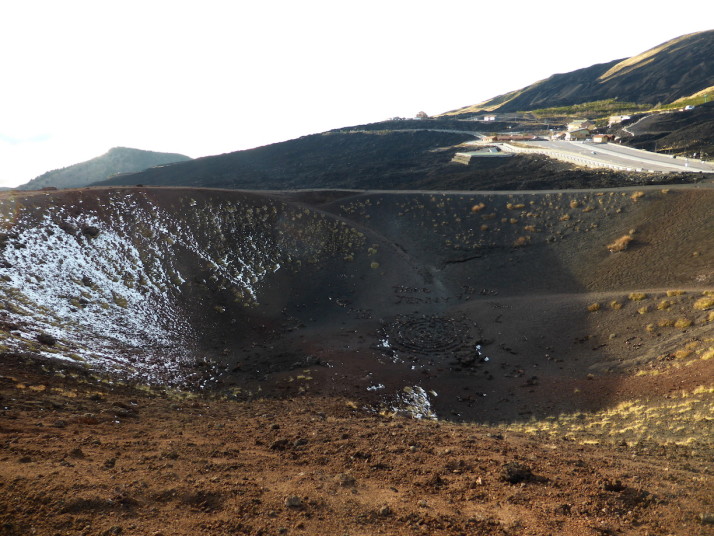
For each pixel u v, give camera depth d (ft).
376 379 92.32
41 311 87.40
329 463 35.37
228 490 26.96
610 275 127.03
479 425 72.18
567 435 58.59
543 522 25.09
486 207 176.86
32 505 22.15
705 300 93.35
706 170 191.42
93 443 33.71
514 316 121.29
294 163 529.04
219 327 111.65
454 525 24.38
